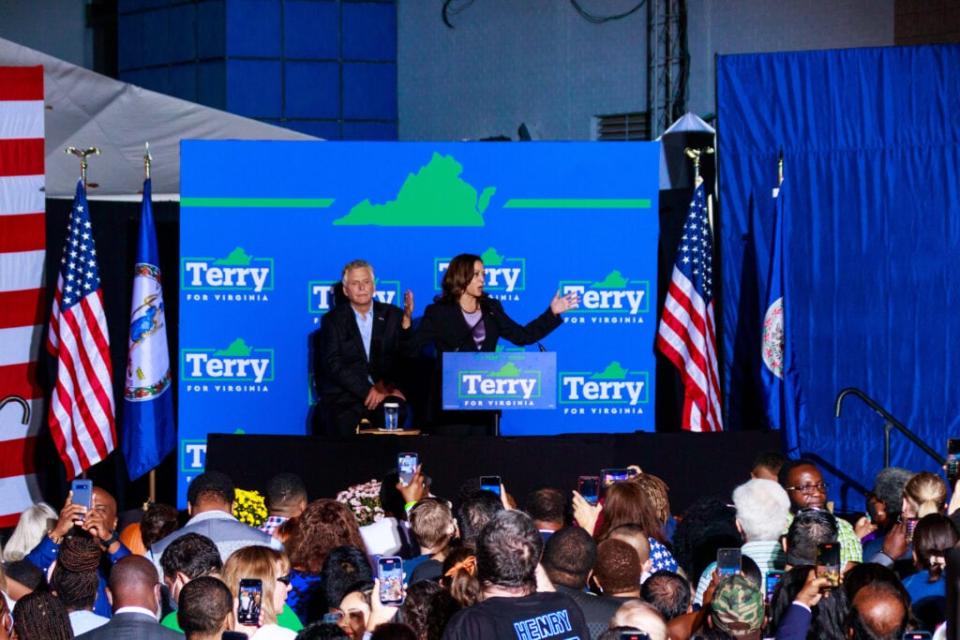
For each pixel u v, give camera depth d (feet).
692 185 52.11
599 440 40.73
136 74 82.43
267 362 45.65
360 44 79.51
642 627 19.13
